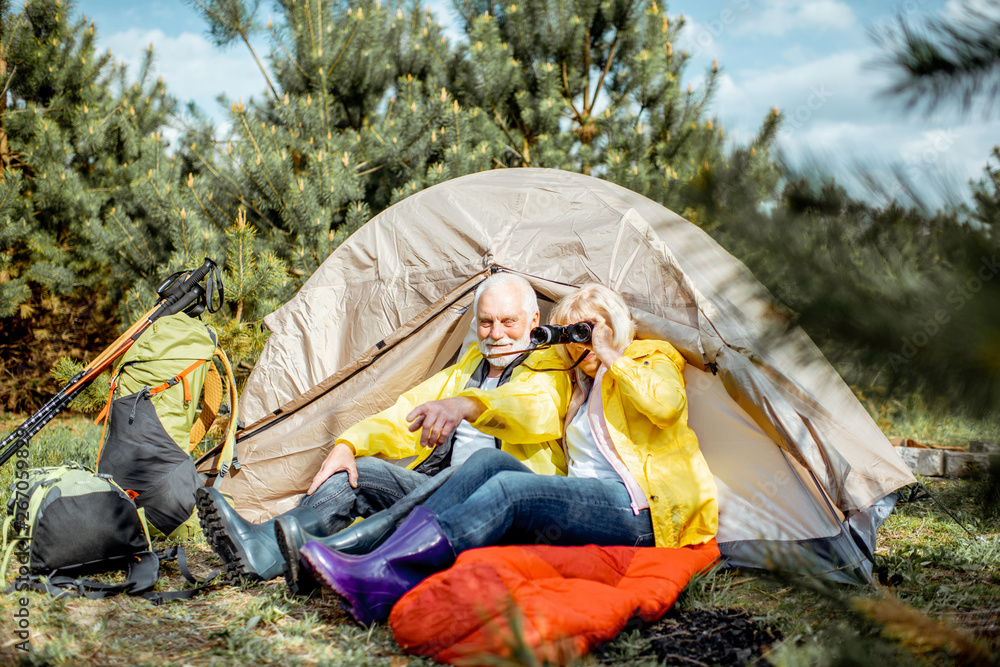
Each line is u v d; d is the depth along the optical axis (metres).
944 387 0.92
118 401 3.01
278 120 7.07
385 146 7.02
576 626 1.75
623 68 8.23
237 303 5.93
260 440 3.40
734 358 2.57
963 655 1.27
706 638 1.95
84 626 2.06
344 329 3.57
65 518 2.35
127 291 6.82
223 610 2.24
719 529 2.54
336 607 2.27
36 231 7.40
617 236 3.08
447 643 1.79
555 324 2.71
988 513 1.15
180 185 6.88
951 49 1.08
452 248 3.38
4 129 7.53
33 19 7.85
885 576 2.51
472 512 2.07
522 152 8.07
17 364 7.84
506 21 8.30
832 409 2.55
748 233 1.02
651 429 2.50
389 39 7.97
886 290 0.92
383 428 2.71
